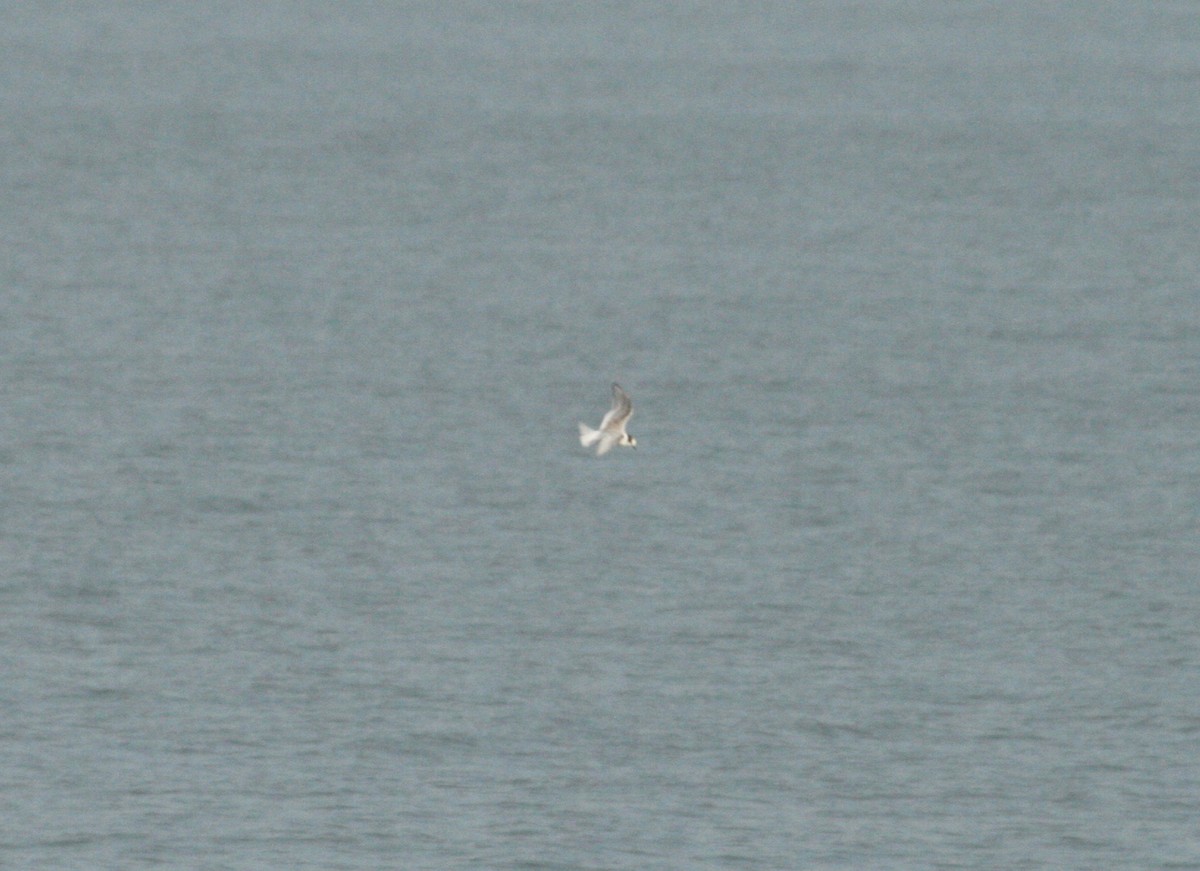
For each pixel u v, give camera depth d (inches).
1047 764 2114.9
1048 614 2581.2
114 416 3513.8
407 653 2404.0
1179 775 2094.0
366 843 1905.8
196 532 2871.6
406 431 3479.3
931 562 2795.3
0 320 4320.9
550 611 2566.4
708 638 2477.9
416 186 6722.4
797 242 5610.2
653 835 1932.8
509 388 3821.4
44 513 2930.6
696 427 3526.1
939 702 2279.8
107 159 7303.2
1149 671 2384.4
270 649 2409.0
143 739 2133.4
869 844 1926.7
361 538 2861.7
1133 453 3380.9
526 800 2001.7
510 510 3016.7
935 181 6998.0
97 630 2461.9
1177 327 4397.1
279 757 2095.2
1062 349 4165.8
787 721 2215.8
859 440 3449.8
